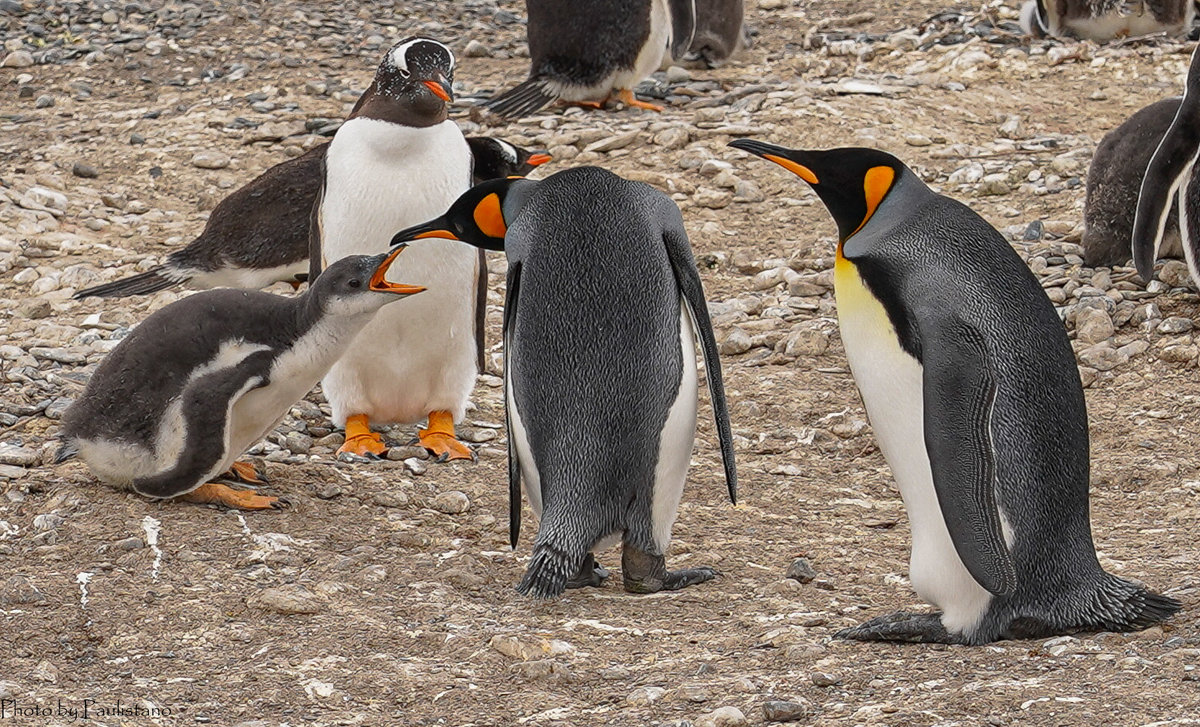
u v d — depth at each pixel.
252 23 25.30
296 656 7.59
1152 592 7.35
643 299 8.02
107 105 21.84
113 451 9.51
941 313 7.01
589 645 7.73
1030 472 7.03
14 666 7.45
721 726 6.36
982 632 7.28
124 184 18.69
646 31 20.31
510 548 9.55
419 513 10.10
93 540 9.11
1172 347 12.77
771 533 9.93
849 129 19.27
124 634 7.88
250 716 6.84
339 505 10.12
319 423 12.09
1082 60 22.62
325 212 10.79
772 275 15.47
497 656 7.57
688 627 7.99
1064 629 7.24
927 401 6.85
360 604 8.38
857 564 9.20
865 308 7.31
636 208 8.27
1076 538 7.20
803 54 24.09
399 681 7.24
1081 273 14.52
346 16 26.39
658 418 7.96
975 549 6.61
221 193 18.22
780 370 13.32
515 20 26.95
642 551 8.38
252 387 9.35
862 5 26.45
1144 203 12.92
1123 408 12.05
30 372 12.38
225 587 8.52
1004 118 20.36
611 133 19.31
